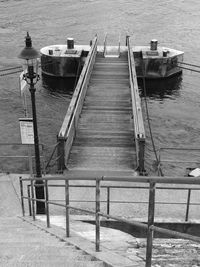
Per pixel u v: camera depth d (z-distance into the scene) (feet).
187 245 19.58
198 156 64.34
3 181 39.63
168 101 98.02
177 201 33.73
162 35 156.25
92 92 71.67
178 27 167.43
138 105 56.75
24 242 19.04
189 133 76.18
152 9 199.93
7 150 65.51
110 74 83.25
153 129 77.66
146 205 33.47
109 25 170.60
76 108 55.67
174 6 206.49
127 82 77.92
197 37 152.66
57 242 19.25
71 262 14.48
